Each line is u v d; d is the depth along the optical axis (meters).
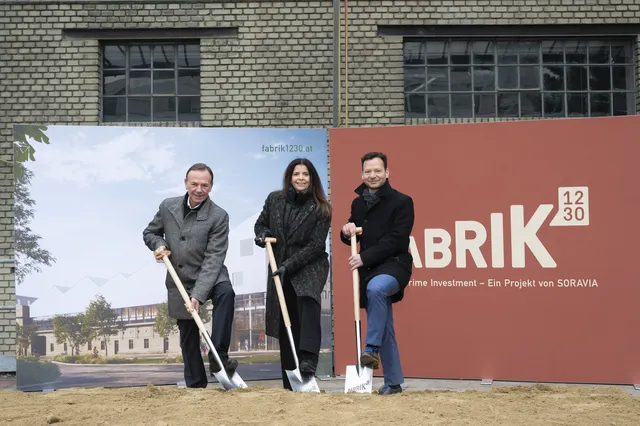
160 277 8.59
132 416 5.09
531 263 7.99
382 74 10.85
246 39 10.86
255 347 8.71
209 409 5.18
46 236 8.42
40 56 10.83
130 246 8.55
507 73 11.09
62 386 8.34
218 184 8.76
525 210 8.02
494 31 10.94
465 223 8.15
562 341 7.90
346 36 10.73
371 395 5.62
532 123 8.02
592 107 11.10
